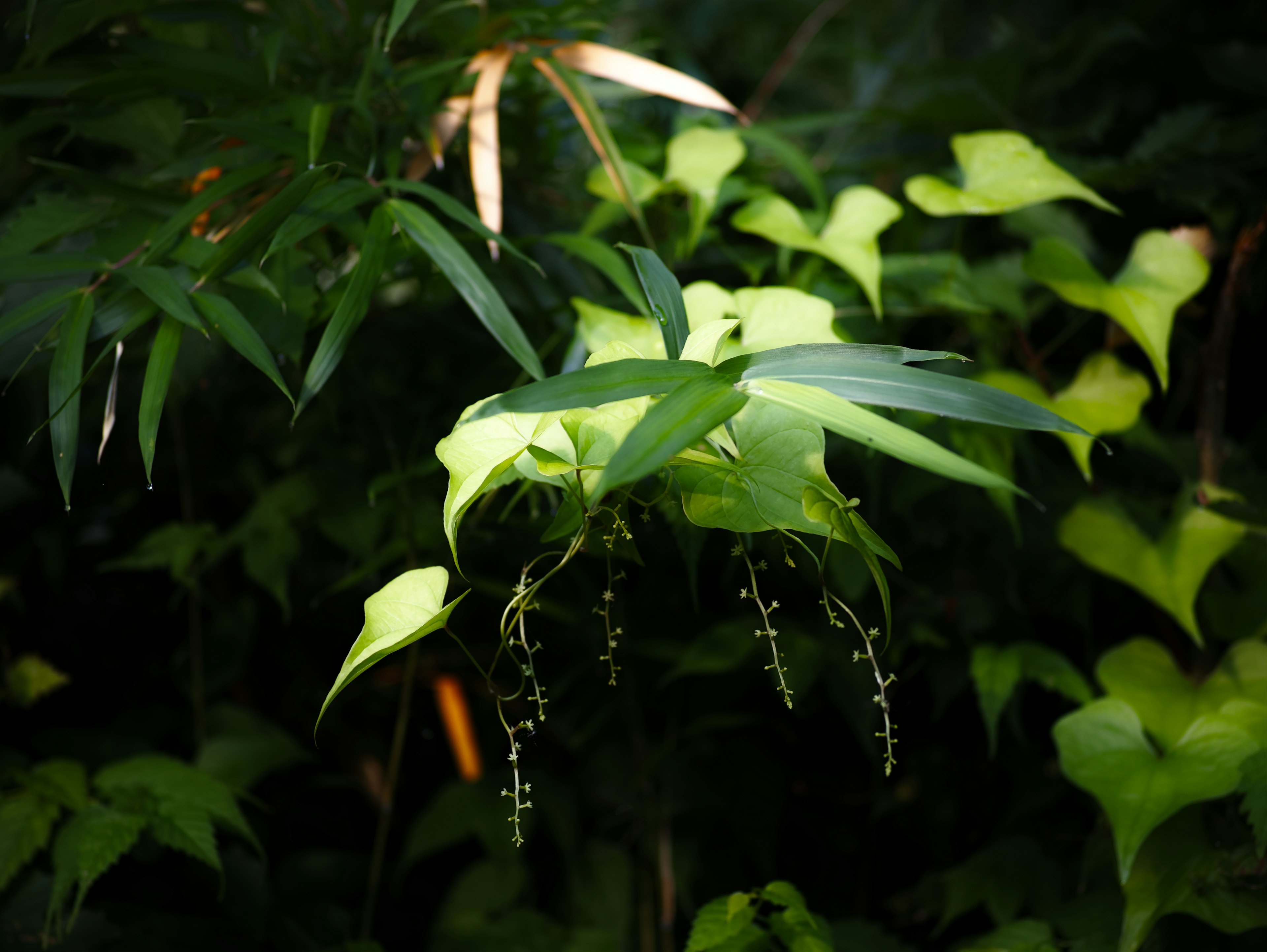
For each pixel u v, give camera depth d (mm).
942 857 1288
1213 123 1221
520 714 1372
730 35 2230
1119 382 1073
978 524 1176
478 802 1299
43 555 1309
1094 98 1692
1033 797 1191
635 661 1317
